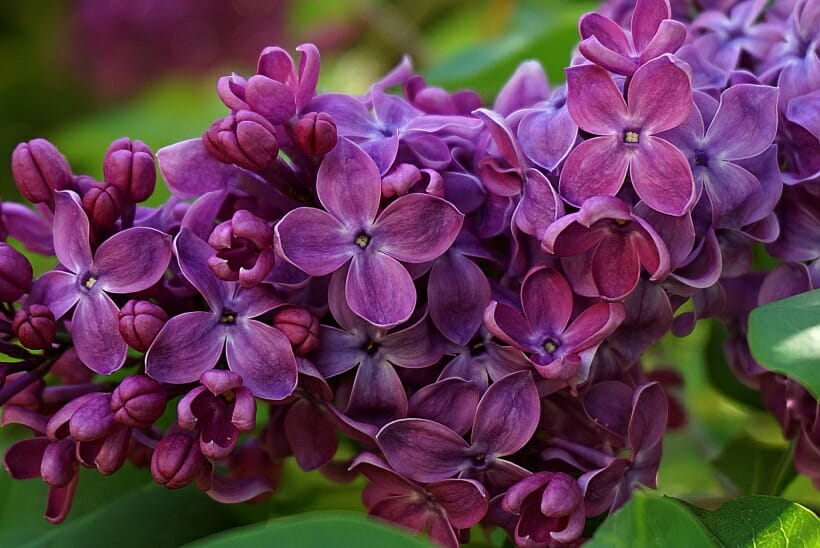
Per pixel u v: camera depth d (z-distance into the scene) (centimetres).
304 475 32
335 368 28
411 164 27
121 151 28
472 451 27
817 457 29
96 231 28
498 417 27
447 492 27
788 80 28
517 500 27
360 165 27
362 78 48
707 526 28
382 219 27
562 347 27
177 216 28
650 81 27
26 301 28
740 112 27
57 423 27
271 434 29
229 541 25
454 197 28
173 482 27
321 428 28
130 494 30
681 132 27
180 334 27
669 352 34
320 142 27
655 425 28
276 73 28
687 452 35
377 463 27
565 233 27
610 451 28
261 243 27
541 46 35
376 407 28
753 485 33
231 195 28
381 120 28
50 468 27
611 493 28
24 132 54
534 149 28
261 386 27
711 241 27
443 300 28
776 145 28
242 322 27
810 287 28
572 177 27
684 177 27
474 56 36
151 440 28
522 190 27
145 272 27
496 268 28
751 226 28
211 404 27
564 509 27
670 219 27
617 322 27
